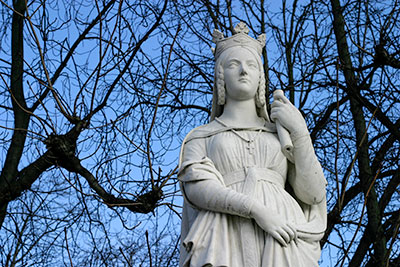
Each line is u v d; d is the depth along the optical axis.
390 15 7.38
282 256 4.32
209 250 4.29
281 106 4.73
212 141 4.71
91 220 7.42
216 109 4.99
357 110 7.75
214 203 4.40
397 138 7.52
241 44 4.95
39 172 7.36
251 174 4.55
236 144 4.67
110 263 7.53
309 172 4.62
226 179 4.58
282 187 4.66
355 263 7.27
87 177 6.82
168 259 7.51
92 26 7.85
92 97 6.70
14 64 7.92
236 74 4.84
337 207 7.20
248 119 4.87
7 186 7.26
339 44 7.98
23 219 7.50
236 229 4.42
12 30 8.00
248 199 4.38
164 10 7.66
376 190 7.74
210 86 8.20
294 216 4.52
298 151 4.64
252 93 4.86
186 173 4.54
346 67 7.62
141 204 6.59
